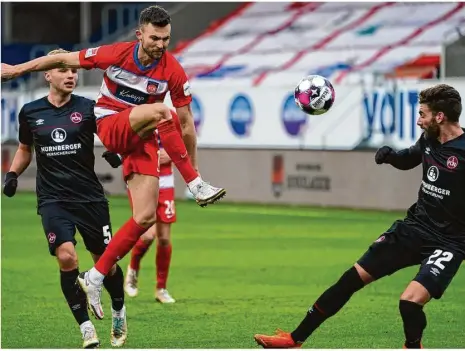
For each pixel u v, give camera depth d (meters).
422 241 12.09
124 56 12.51
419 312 11.75
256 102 39.16
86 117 13.76
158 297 18.17
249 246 26.81
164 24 12.21
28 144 14.16
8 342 14.52
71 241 13.39
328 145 37.31
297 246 26.75
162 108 12.34
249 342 14.50
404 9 50.38
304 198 37.59
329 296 12.43
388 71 42.81
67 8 57.44
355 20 50.72
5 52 56.66
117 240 12.75
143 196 12.77
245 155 39.16
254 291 19.50
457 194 11.88
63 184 13.71
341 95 37.19
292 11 54.16
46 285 20.34
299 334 12.65
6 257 24.78
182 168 12.57
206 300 18.39
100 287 12.84
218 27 54.66
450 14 48.38
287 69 46.22
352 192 36.22
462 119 33.16
